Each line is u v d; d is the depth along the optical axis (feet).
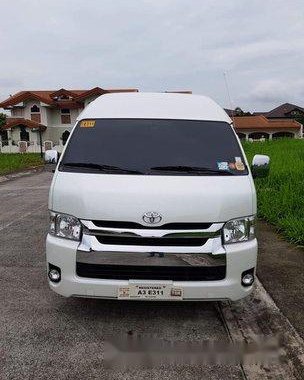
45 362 10.39
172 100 15.89
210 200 11.24
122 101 15.64
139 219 10.89
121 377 9.85
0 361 10.41
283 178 34.76
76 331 11.88
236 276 11.32
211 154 13.33
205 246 11.02
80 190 11.47
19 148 127.13
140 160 12.89
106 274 11.16
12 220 26.63
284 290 14.67
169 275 11.07
